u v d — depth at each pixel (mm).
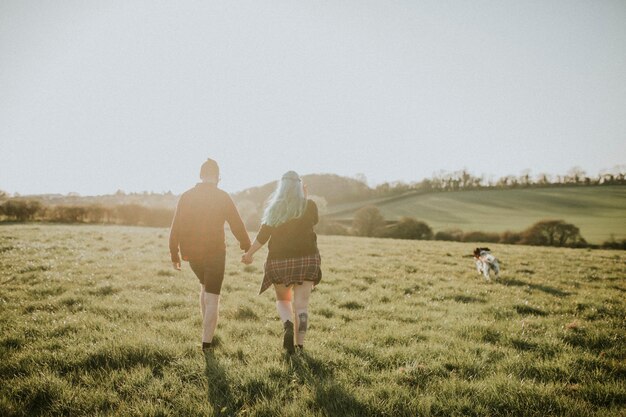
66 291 7559
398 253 16797
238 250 16094
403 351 4844
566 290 9664
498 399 3664
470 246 22359
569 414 3420
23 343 4746
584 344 5445
